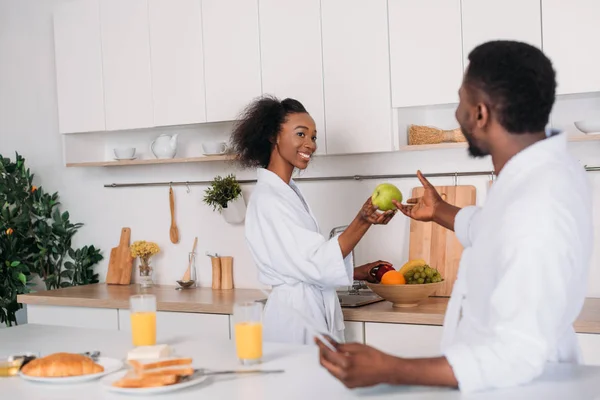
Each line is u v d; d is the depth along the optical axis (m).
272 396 1.45
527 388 1.42
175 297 3.59
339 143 3.32
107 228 4.28
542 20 2.91
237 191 3.76
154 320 1.89
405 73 3.16
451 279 3.30
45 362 1.65
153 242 4.12
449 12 3.07
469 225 1.75
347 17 3.27
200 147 3.99
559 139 1.45
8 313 4.14
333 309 2.81
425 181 1.94
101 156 4.28
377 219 2.56
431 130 3.25
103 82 3.93
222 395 1.47
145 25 3.79
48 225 4.38
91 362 1.68
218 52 3.59
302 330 2.74
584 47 2.85
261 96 3.14
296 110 2.87
